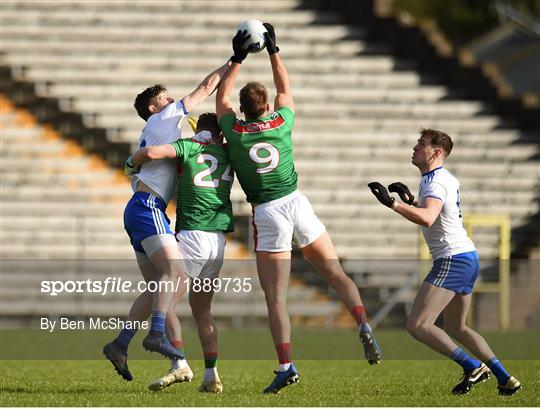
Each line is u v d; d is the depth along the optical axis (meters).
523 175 73.81
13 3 79.81
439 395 27.84
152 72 76.50
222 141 28.67
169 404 24.64
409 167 73.06
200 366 39.09
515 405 25.64
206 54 78.62
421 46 80.31
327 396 27.14
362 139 74.50
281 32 80.56
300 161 72.25
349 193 70.62
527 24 152.12
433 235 27.78
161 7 81.62
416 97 78.06
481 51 145.62
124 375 28.02
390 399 26.55
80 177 69.88
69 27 78.94
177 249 27.75
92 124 72.50
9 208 67.31
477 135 75.88
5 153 70.69
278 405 24.67
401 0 163.88
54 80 74.75
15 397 26.38
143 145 28.67
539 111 77.38
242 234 66.19
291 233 27.69
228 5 82.50
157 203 27.92
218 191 28.16
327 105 76.12
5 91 74.12
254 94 27.66
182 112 28.47
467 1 167.62
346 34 81.38
